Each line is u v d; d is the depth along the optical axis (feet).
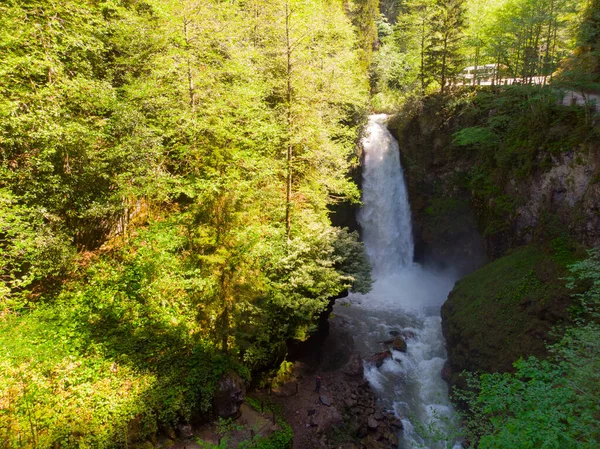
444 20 88.33
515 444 23.29
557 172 61.31
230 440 40.70
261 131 54.65
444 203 89.51
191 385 41.09
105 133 50.19
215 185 44.09
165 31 50.75
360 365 62.85
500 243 73.92
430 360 65.82
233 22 55.77
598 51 58.75
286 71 56.75
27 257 41.11
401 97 118.21
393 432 52.21
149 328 46.14
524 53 79.30
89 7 49.57
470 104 84.23
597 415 24.45
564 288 50.93
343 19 82.84
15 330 41.14
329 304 64.90
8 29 40.40
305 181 68.28
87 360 40.70
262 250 51.26
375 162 96.99
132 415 36.70
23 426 32.94
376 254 96.89
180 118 48.32
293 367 59.06
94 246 54.75
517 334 51.85
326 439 47.85
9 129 40.52
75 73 49.60
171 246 52.13
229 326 45.62
